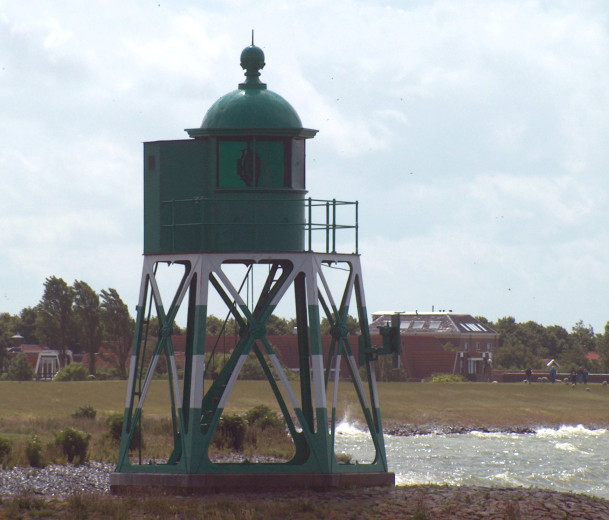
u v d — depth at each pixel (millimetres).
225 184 72438
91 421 139500
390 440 156750
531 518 61781
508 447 149125
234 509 61312
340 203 73625
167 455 97250
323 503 64125
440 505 63875
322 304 75688
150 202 73812
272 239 71688
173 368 70688
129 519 59625
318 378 69750
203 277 69562
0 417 143375
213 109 73562
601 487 105438
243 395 196250
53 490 73688
